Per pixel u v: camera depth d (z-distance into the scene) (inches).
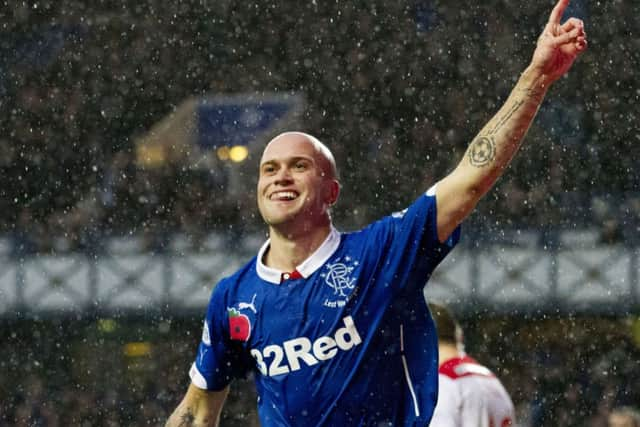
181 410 267.9
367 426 239.5
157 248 881.5
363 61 1053.2
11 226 939.3
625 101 954.1
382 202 995.3
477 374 328.5
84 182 990.4
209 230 912.9
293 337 239.5
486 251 847.1
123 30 1079.6
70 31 1074.7
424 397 239.6
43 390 838.5
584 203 892.6
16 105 1035.9
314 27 1072.2
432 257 240.7
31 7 1071.6
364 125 1034.1
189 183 980.6
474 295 826.8
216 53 1075.3
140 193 969.5
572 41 230.7
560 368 805.9
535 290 824.9
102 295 861.8
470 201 235.6
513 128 232.8
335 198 247.4
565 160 927.7
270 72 1062.4
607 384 791.7
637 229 855.1
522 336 818.2
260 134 1024.2
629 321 808.3
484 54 1042.7
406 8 1059.3
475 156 235.3
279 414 243.6
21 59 1061.1
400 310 239.6
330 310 237.8
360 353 237.6
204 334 256.1
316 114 1034.1
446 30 1048.8
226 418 782.5
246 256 887.7
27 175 989.2
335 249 241.8
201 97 1047.6
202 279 868.6
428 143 1018.7
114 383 841.5
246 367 257.0
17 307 859.4
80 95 1049.5
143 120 1030.4
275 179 240.1
